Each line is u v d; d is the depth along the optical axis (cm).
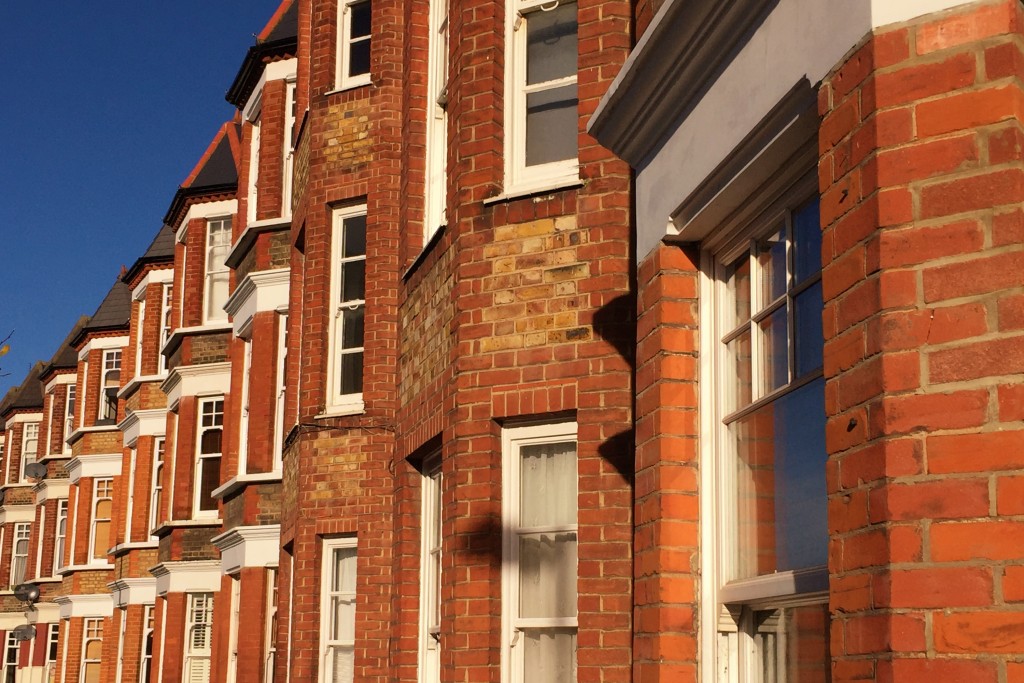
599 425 788
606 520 771
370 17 1469
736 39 523
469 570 827
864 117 404
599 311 808
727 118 529
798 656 492
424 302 993
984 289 367
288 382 1549
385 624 1255
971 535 357
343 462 1334
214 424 2386
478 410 841
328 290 1406
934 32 389
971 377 365
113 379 3625
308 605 1333
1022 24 382
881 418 380
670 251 598
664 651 556
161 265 3025
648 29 568
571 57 896
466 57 903
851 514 395
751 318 550
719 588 558
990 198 370
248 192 2161
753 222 554
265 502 1839
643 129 623
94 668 3425
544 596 822
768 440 525
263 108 2033
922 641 359
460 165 890
